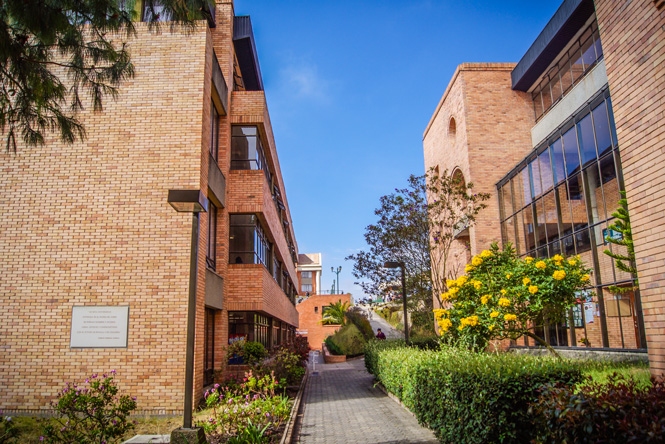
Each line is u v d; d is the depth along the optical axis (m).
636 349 12.56
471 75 23.50
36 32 6.24
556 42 19.61
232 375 13.02
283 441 7.75
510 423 5.64
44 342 11.30
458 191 18.94
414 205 18.77
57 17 6.19
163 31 12.85
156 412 10.91
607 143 13.99
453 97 25.03
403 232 18.50
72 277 11.62
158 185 12.10
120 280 11.61
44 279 11.62
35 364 11.20
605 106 14.08
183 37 12.87
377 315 63.75
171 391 11.02
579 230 15.63
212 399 8.62
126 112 12.46
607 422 3.62
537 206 18.75
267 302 17.44
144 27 12.88
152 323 11.38
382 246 19.34
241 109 16.59
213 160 13.90
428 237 19.11
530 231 19.41
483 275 10.48
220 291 14.59
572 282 9.48
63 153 12.20
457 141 24.33
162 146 12.30
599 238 14.48
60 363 11.20
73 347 11.27
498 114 23.12
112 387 8.05
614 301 13.73
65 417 9.73
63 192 12.04
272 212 20.86
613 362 11.90
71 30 6.83
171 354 11.22
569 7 18.03
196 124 12.41
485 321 9.68
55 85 6.93
